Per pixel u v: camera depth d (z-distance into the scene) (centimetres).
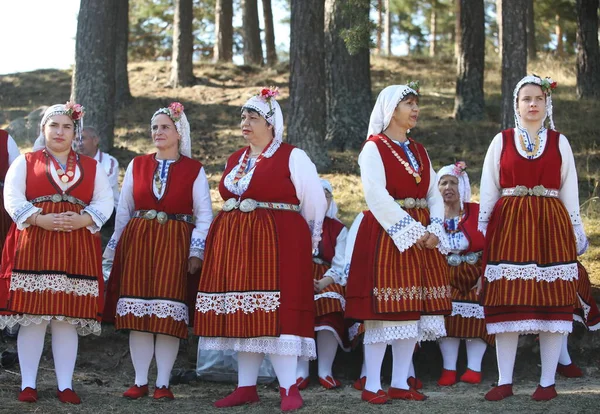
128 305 495
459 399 491
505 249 482
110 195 499
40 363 596
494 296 482
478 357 582
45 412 442
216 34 1892
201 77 1661
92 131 748
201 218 518
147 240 505
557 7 2294
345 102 1169
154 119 526
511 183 488
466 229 602
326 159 1060
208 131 1326
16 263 465
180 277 505
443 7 2620
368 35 1005
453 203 615
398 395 490
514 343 488
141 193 513
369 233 490
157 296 496
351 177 1031
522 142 487
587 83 1441
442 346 586
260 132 495
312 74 1048
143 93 1577
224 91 1581
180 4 1609
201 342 482
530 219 479
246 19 1908
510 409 450
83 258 480
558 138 488
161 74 1719
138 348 507
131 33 2642
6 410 439
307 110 1048
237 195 487
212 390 548
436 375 616
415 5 2809
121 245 514
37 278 466
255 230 473
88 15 1096
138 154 1141
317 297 571
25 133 1299
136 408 465
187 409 464
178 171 519
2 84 1727
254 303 463
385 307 470
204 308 475
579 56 1451
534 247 477
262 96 497
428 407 461
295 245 477
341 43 1166
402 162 488
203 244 511
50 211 476
